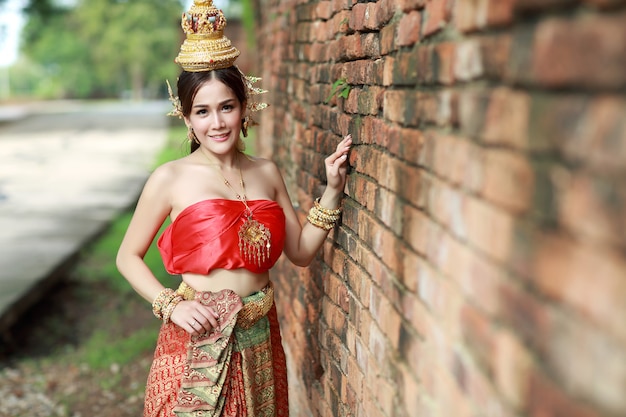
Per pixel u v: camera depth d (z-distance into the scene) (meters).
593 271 1.08
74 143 21.20
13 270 7.12
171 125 24.78
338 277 2.93
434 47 1.79
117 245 9.41
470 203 1.54
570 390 1.15
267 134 6.06
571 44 1.13
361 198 2.58
